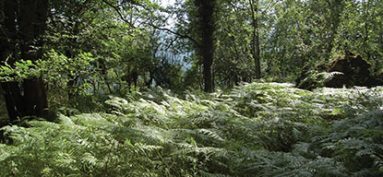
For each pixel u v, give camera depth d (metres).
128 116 7.38
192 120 7.27
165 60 27.62
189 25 24.53
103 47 12.38
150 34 25.61
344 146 5.72
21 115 11.43
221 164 5.60
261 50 39.66
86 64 9.23
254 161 5.75
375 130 6.13
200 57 24.20
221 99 10.35
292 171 5.10
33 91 11.22
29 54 10.66
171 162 5.54
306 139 6.96
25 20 10.84
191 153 5.79
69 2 12.52
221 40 30.08
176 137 6.15
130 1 13.37
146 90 12.35
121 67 22.81
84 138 5.52
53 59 8.78
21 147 5.32
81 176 4.98
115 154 5.25
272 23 36.12
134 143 5.61
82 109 10.23
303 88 13.34
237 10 29.52
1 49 11.08
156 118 7.29
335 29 31.61
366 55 30.28
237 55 36.19
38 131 5.83
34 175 5.09
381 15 32.03
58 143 5.38
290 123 7.29
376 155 5.66
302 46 32.47
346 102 9.37
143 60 25.41
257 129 7.18
